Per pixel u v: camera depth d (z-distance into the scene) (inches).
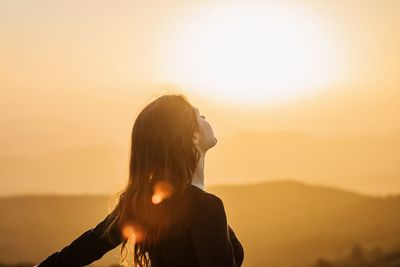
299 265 3939.5
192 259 110.9
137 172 117.2
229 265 106.6
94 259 122.1
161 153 114.7
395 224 4830.2
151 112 117.5
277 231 6235.2
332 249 4355.3
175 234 111.4
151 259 116.9
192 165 116.0
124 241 122.2
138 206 115.5
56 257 122.6
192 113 118.6
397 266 2421.3
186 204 111.1
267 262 4643.2
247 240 6013.8
